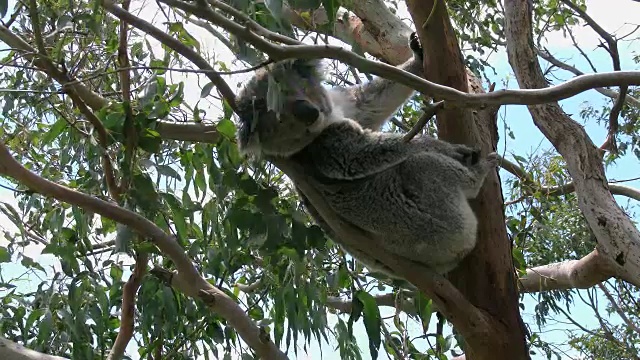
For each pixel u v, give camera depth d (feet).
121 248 11.55
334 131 14.24
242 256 14.28
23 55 11.55
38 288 13.33
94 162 13.73
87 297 13.30
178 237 13.38
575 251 21.50
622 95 14.06
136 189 12.07
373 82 16.43
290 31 10.08
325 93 14.52
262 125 13.41
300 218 12.67
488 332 12.26
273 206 12.35
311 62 14.05
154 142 12.37
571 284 19.20
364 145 13.96
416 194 13.80
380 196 14.08
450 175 13.48
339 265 14.75
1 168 10.12
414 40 14.05
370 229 14.19
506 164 19.52
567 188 19.19
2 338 11.12
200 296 12.12
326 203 12.63
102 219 13.60
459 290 13.38
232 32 8.29
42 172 14.74
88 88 14.42
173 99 13.03
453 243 13.41
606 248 15.03
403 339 15.56
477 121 13.61
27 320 12.62
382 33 16.62
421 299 14.05
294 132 13.62
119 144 12.87
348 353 13.58
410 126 20.61
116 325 15.23
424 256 13.85
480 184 13.38
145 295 13.01
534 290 20.20
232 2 9.39
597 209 15.16
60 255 12.57
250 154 13.55
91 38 13.89
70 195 10.73
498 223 13.32
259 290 16.67
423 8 12.06
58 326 13.41
